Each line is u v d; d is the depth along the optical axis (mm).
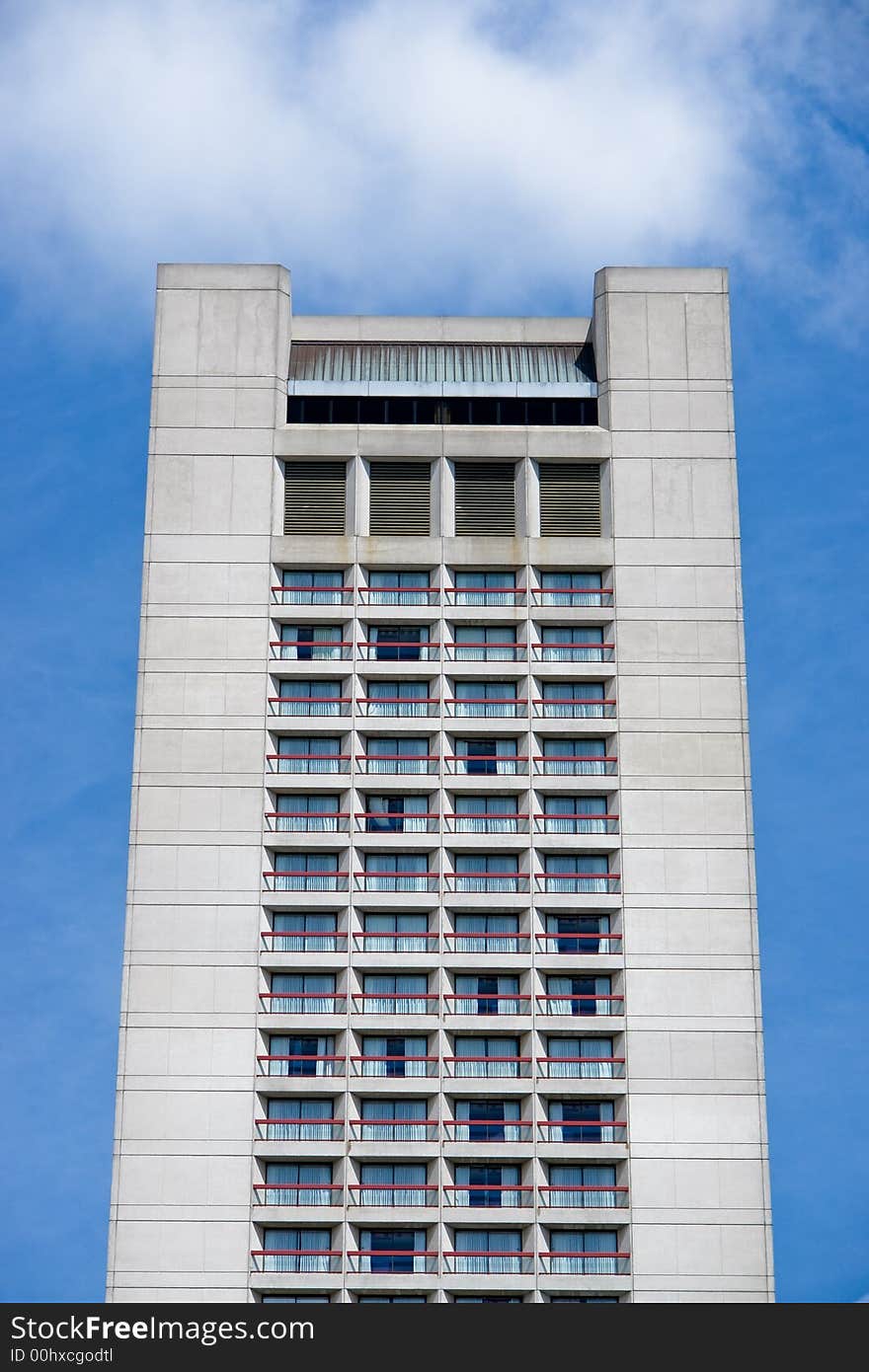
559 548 131000
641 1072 119875
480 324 138750
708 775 126250
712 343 135500
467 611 129750
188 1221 116375
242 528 130750
